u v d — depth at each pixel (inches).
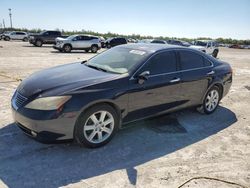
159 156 169.8
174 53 213.5
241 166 164.4
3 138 177.3
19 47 1091.9
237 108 282.2
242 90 372.2
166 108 209.6
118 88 173.3
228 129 221.3
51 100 153.3
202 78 230.2
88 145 168.7
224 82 254.7
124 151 172.7
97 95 163.3
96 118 169.0
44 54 821.2
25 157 157.3
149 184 140.3
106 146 177.0
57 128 154.5
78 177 142.3
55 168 148.7
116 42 1283.2
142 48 211.8
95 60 216.8
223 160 170.1
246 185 145.2
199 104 239.9
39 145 171.5
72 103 155.6
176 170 155.0
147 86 189.0
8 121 204.7
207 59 242.8
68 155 162.7
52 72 189.9
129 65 190.7
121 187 136.3
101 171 149.1
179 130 211.3
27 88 166.7
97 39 1050.7
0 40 1704.0
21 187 131.4
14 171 143.6
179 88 213.0
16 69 460.4
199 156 173.0
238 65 737.0
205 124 228.2
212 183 144.6
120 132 199.9
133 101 183.3
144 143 185.5
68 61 649.0
